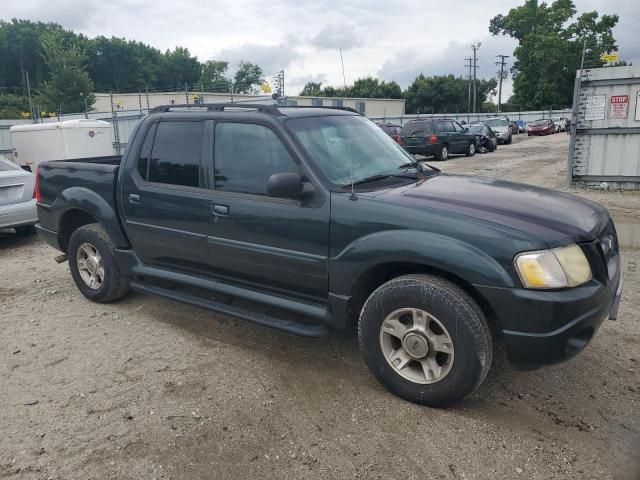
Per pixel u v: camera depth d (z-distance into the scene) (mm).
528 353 3080
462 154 23828
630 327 4531
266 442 3141
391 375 3498
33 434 3264
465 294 3221
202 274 4504
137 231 4773
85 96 51344
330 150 3941
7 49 93938
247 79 78250
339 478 2842
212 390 3707
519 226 3133
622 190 11242
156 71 104938
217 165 4199
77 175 5258
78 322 4953
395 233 3332
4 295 5777
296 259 3768
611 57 12836
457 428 3223
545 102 70250
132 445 3135
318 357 4160
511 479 2803
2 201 7816
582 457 2953
